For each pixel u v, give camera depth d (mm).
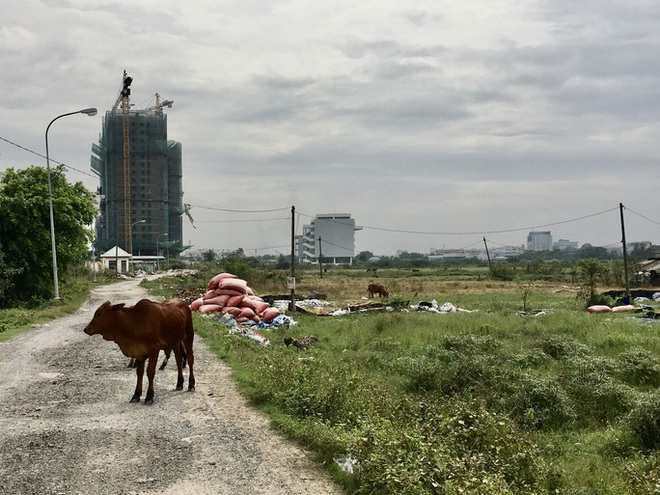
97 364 13680
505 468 6918
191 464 7090
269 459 7293
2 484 6441
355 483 6320
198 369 13016
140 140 167125
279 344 18344
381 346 17719
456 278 74188
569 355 15227
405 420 8727
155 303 10258
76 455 7371
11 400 10188
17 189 32406
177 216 179875
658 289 43531
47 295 33156
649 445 8867
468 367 12781
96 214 36219
